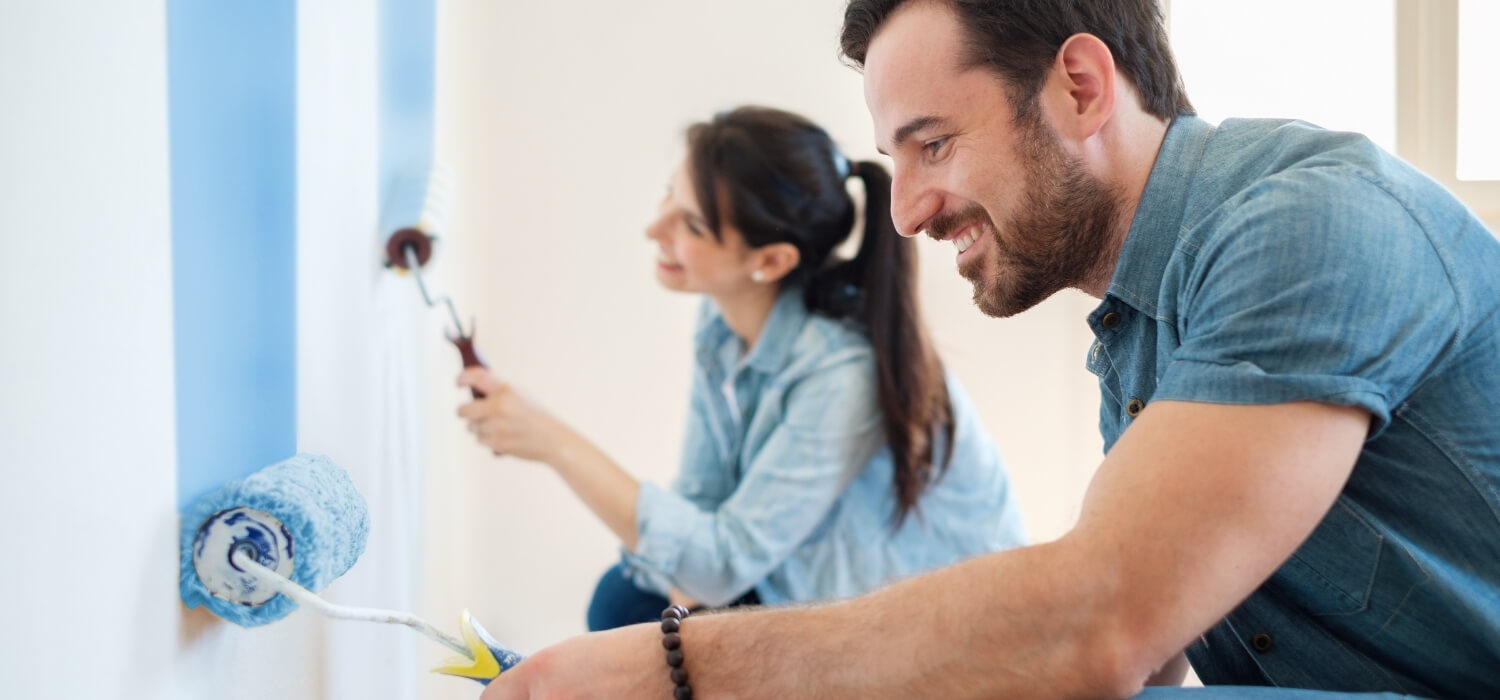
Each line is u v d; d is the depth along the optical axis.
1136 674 0.62
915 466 1.38
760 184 1.34
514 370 1.91
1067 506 1.91
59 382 0.56
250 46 0.80
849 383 1.36
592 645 0.72
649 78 1.89
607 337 1.91
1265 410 0.62
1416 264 0.66
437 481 1.54
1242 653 0.85
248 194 0.79
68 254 0.56
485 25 1.88
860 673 0.65
